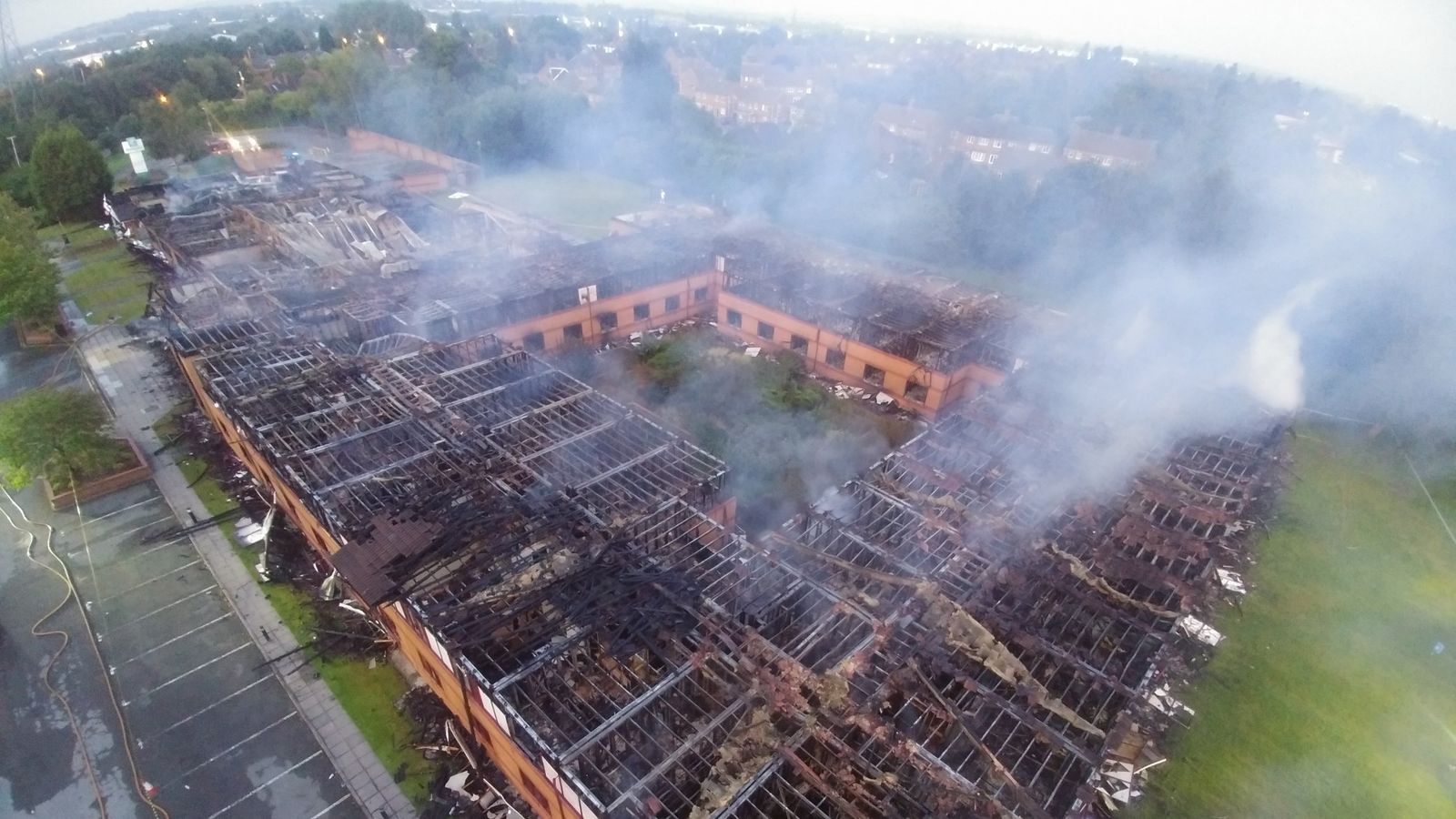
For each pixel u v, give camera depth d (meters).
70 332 58.88
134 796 27.22
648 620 26.00
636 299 60.44
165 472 43.31
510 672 24.77
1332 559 39.59
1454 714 31.48
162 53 141.88
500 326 52.56
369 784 27.88
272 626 34.00
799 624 28.03
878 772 21.59
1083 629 28.12
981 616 27.70
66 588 35.59
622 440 37.38
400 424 37.00
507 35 178.38
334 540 30.53
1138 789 27.22
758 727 22.67
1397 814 27.34
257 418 37.12
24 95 113.69
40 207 81.88
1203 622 34.34
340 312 50.44
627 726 23.36
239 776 27.98
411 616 27.00
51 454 39.69
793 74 173.75
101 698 30.67
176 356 49.41
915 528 32.62
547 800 24.31
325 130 121.06
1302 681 32.41
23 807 26.83
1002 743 23.86
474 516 30.12
